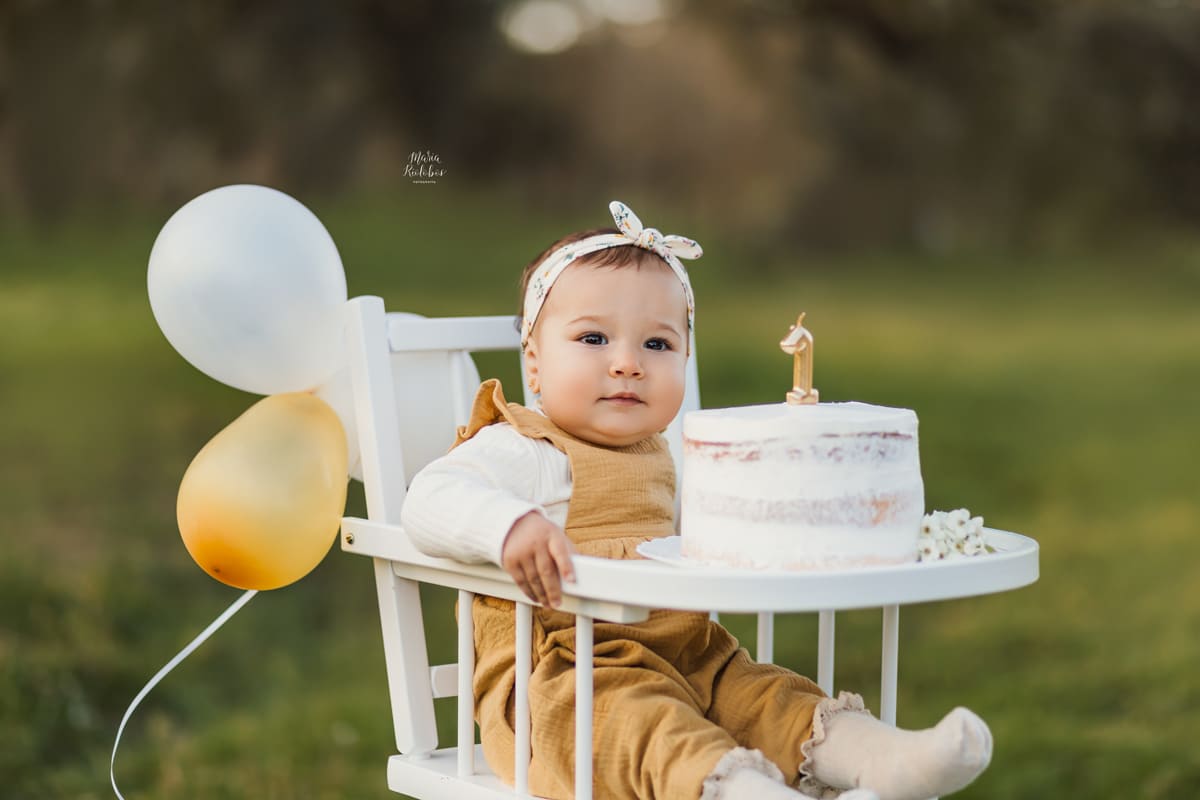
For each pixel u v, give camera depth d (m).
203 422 6.48
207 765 3.50
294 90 9.01
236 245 1.92
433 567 1.76
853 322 9.12
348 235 9.07
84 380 6.96
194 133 8.73
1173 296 9.73
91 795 3.32
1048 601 4.81
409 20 9.67
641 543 1.75
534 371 1.94
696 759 1.51
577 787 1.55
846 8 8.94
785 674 1.75
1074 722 3.74
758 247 10.02
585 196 10.13
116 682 3.98
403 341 1.98
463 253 9.25
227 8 8.81
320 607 4.73
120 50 8.56
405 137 9.62
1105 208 9.58
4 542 4.87
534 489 1.79
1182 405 7.59
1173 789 3.33
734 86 10.09
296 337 1.95
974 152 9.45
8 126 8.57
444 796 1.78
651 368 1.85
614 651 1.71
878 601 1.44
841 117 9.53
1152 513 5.85
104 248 8.55
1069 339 8.94
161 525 5.22
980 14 8.75
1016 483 6.28
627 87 10.32
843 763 1.58
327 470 1.93
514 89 10.13
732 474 1.51
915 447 1.55
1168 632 4.45
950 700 3.95
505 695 1.74
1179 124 9.14
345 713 3.84
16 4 8.40
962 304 9.60
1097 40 8.88
